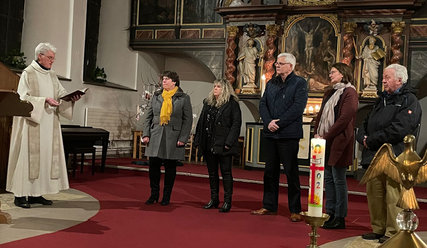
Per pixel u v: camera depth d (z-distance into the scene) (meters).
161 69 12.20
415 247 1.33
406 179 1.51
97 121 9.91
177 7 11.05
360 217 5.03
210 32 10.80
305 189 6.80
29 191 4.45
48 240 3.27
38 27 9.22
